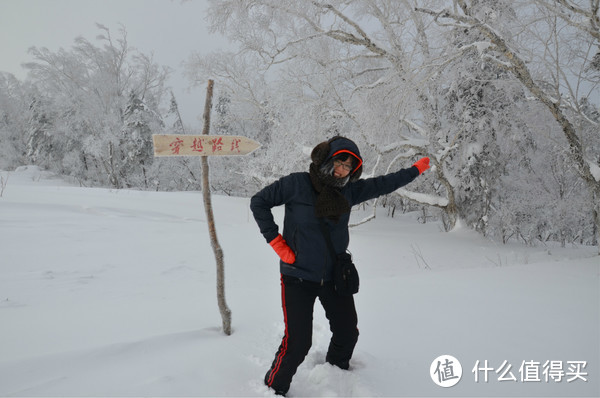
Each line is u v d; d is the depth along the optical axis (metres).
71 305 3.83
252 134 20.45
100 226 9.74
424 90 12.16
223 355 2.42
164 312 3.49
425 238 12.52
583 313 3.48
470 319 3.32
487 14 9.35
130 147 29.77
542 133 11.12
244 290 4.80
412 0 11.42
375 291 4.33
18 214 9.82
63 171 37.06
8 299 4.02
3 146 40.66
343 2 11.71
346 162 2.08
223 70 15.59
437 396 2.09
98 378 2.02
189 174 30.02
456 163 14.28
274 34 12.40
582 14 7.85
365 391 2.07
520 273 5.39
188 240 9.00
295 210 2.15
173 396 1.89
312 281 2.15
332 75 13.09
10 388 1.87
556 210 14.91
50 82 29.23
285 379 2.04
